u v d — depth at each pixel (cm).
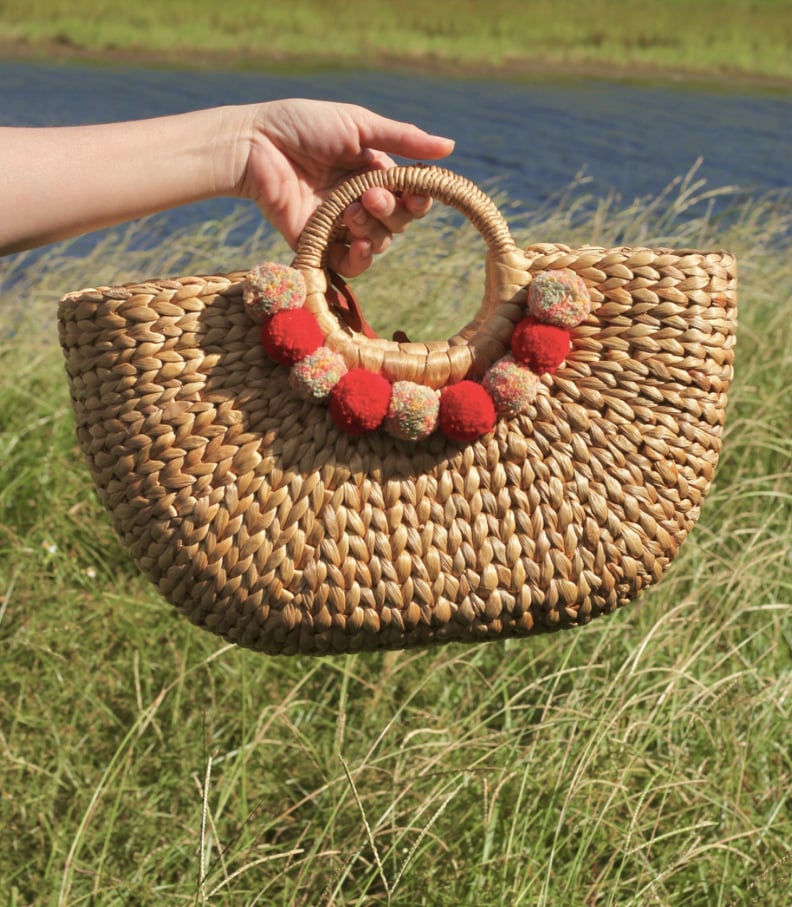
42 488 166
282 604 85
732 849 116
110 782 121
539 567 86
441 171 87
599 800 119
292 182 97
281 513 85
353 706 138
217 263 215
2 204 89
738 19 1134
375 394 83
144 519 86
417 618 86
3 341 195
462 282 203
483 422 83
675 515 87
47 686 135
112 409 85
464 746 125
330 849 119
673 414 86
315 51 926
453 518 85
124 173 92
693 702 129
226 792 120
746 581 149
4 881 115
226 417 85
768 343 206
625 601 88
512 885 113
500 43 1006
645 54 1004
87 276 213
